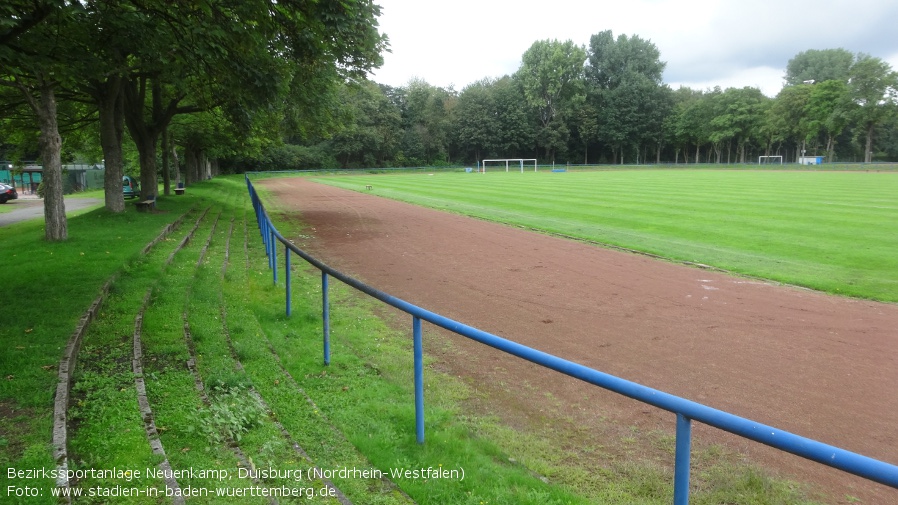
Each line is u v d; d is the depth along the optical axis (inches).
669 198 1048.2
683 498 102.4
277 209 1006.4
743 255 519.8
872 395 231.8
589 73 4010.8
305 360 256.5
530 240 619.2
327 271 235.5
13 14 297.3
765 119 3412.9
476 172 3046.3
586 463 175.9
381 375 245.3
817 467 178.2
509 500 147.9
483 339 143.5
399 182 1932.8
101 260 401.7
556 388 236.8
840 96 3002.0
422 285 422.6
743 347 287.6
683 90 4190.5
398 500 141.9
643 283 422.6
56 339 226.8
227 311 319.3
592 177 2091.5
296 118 940.6
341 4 384.8
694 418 98.6
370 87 3420.3
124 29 390.9
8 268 377.1
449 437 184.7
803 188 1286.9
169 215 737.6
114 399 179.6
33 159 2455.7
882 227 661.9
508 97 3725.4
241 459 152.5
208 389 201.0
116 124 745.6
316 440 175.8
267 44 446.0
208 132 1300.4
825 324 325.7
